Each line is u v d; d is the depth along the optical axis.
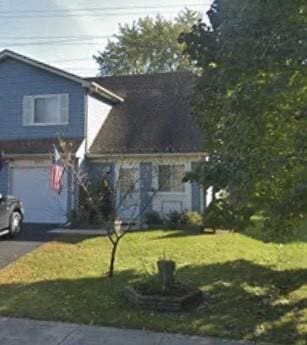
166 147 20.03
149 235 15.87
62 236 15.98
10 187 21.06
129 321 7.55
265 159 7.09
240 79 7.84
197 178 7.90
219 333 7.08
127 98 23.86
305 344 6.72
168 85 24.14
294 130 7.70
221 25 8.14
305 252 13.25
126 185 18.67
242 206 8.30
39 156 20.27
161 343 6.70
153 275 9.67
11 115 21.80
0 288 9.50
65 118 21.20
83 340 6.84
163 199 19.88
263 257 12.59
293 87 7.30
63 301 8.61
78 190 19.61
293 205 7.40
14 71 21.84
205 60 8.56
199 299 8.60
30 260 11.98
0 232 15.22
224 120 8.31
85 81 20.80
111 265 10.34
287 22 7.15
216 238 15.23
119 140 21.23
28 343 6.74
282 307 8.38
